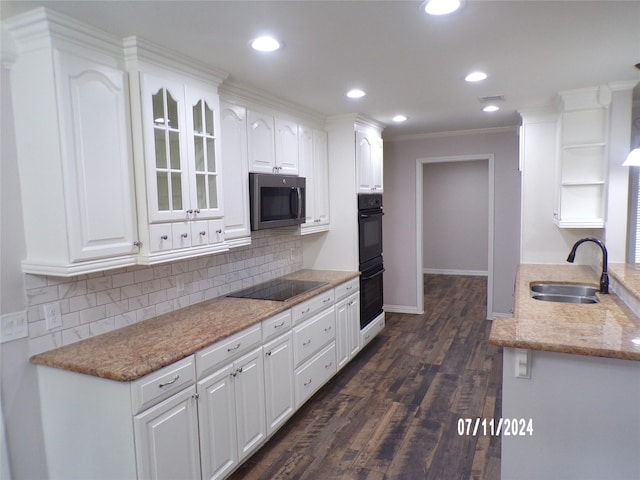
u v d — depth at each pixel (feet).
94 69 6.39
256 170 10.24
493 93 11.10
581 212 11.55
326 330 11.53
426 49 7.72
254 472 8.29
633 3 6.06
